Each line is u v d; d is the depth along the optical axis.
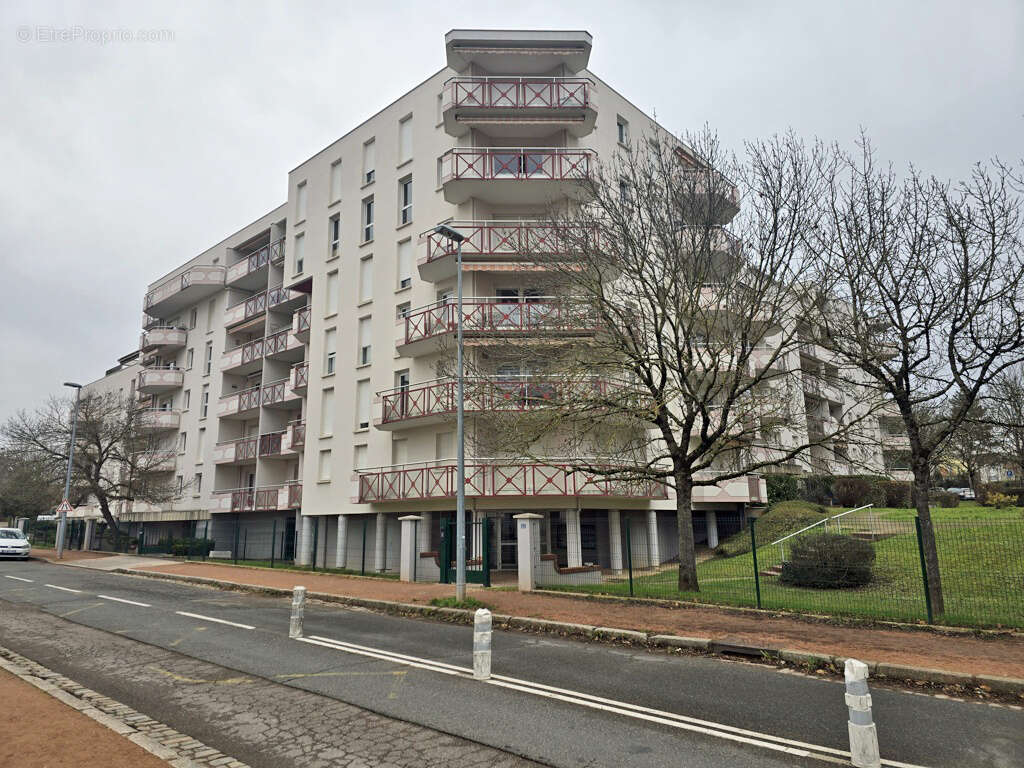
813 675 7.77
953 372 10.27
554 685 7.21
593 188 14.95
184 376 39.84
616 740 5.45
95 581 19.12
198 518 35.03
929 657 8.12
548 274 16.11
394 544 23.08
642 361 13.67
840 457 14.82
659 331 13.66
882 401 13.12
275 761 5.00
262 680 7.41
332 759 5.04
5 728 5.41
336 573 20.83
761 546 20.42
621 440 17.70
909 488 26.59
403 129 26.45
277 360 32.84
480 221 22.22
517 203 23.45
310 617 12.34
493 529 21.59
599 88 25.16
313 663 8.26
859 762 4.91
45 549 38.78
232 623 11.44
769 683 7.36
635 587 14.97
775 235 13.16
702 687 7.16
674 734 5.61
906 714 6.25
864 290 11.10
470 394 15.86
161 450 38.47
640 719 6.00
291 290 30.48
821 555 14.32
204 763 4.94
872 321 11.26
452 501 20.72
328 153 29.36
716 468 24.12
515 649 9.27
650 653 9.02
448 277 23.09
